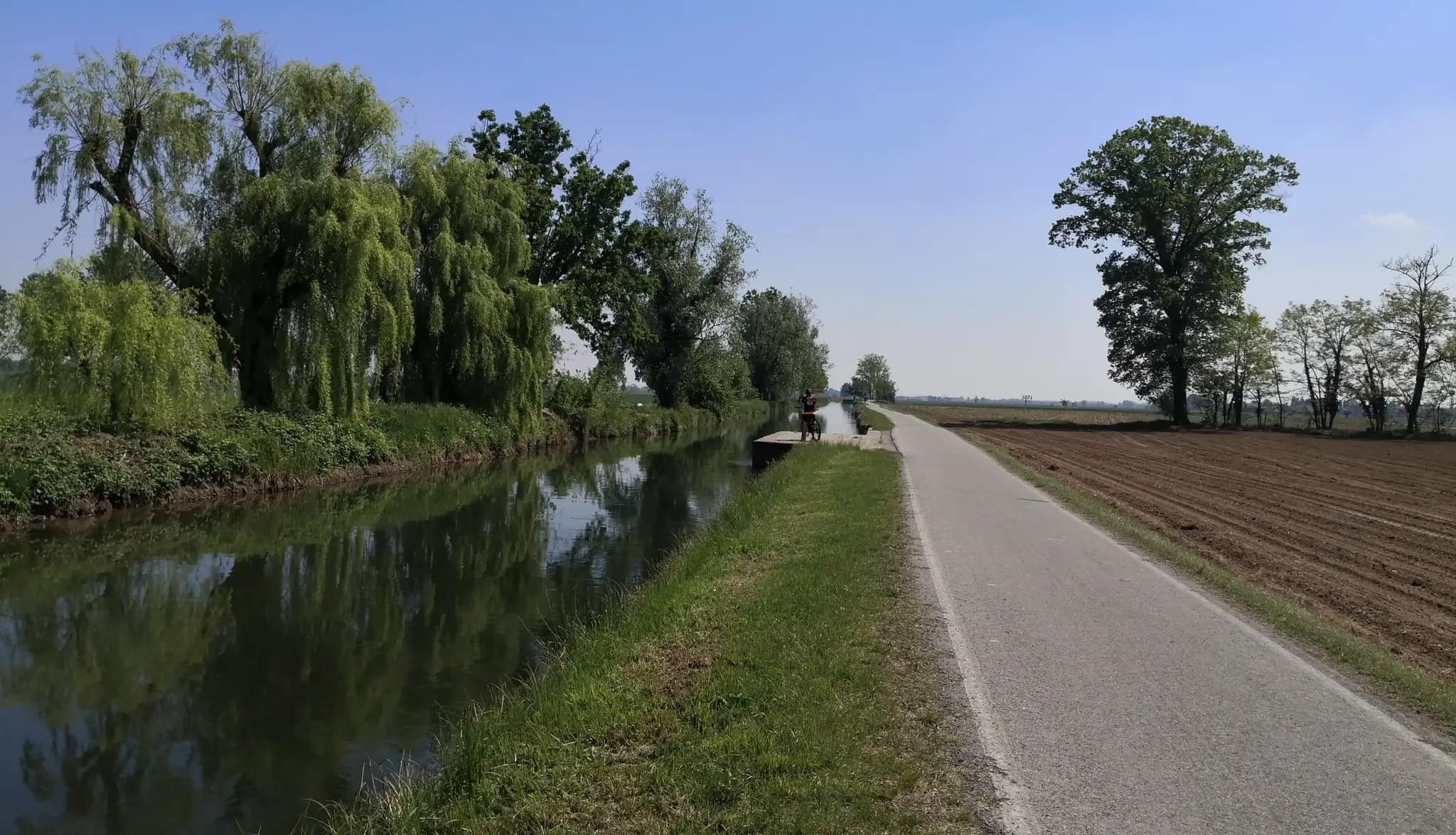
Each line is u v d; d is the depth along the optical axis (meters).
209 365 16.86
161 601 10.24
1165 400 66.56
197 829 5.19
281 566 12.16
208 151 18.61
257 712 7.00
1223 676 6.13
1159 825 4.00
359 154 21.78
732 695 5.46
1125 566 9.98
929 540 11.27
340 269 19.33
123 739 6.48
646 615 7.62
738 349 54.00
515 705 5.70
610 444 36.59
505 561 12.96
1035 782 4.41
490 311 24.86
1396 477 26.28
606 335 41.56
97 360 15.08
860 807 4.09
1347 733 5.16
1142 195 53.81
